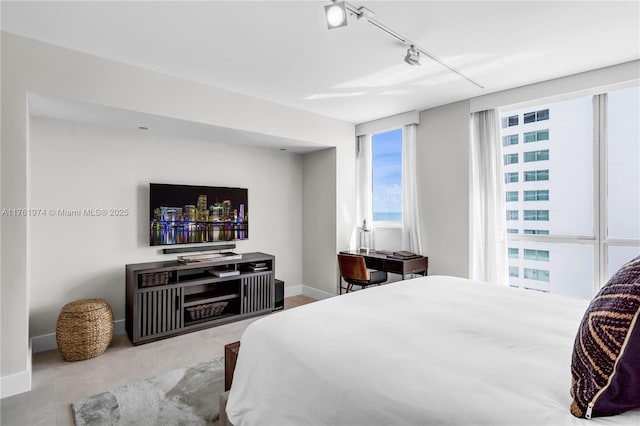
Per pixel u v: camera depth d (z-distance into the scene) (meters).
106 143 3.31
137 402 2.14
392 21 2.12
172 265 3.38
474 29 2.22
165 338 3.25
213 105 3.24
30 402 2.15
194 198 3.83
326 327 1.59
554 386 1.05
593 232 3.06
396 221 4.44
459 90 3.35
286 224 4.81
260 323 1.73
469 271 3.58
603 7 1.97
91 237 3.23
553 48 2.48
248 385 1.53
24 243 2.27
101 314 2.87
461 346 1.36
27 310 2.28
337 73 2.95
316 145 4.29
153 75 2.87
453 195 3.72
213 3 1.94
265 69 2.86
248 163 4.39
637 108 2.85
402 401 1.02
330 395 1.16
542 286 3.38
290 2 1.94
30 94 2.36
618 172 2.95
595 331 0.91
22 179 2.27
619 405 0.86
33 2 1.92
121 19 2.11
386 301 2.05
